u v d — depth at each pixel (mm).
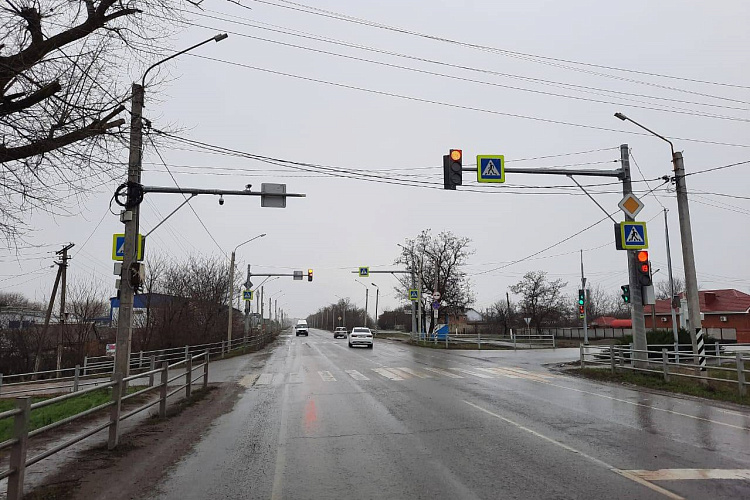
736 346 40219
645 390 15398
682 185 17281
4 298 62281
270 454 7750
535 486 6008
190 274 48000
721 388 14844
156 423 10438
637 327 19031
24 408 5434
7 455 7973
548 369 22344
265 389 16031
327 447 8156
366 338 42844
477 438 8664
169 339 36625
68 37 7594
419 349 39125
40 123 7430
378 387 16062
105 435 9328
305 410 11852
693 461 7105
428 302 57719
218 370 23594
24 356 37844
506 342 48312
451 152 16250
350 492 5875
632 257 19359
